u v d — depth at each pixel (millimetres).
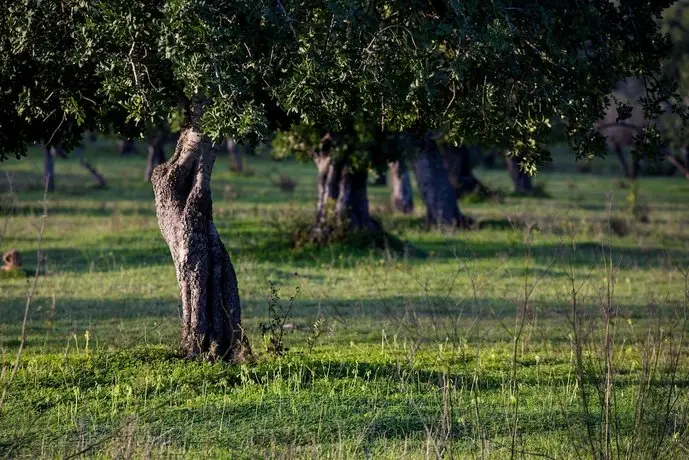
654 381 37219
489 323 56812
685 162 191375
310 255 84812
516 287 71875
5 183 174750
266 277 73750
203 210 39656
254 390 35875
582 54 36594
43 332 52250
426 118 37969
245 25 33500
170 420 32469
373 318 57656
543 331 53406
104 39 33812
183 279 39406
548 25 34594
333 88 34156
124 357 39062
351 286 71000
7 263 75438
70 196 157375
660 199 193750
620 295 69250
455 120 37250
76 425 31219
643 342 49094
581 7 36594
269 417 33031
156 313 58500
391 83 33906
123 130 41062
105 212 130250
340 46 33375
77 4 34406
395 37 34094
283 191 177625
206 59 32188
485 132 37031
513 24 34469
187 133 39594
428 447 27969
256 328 52406
